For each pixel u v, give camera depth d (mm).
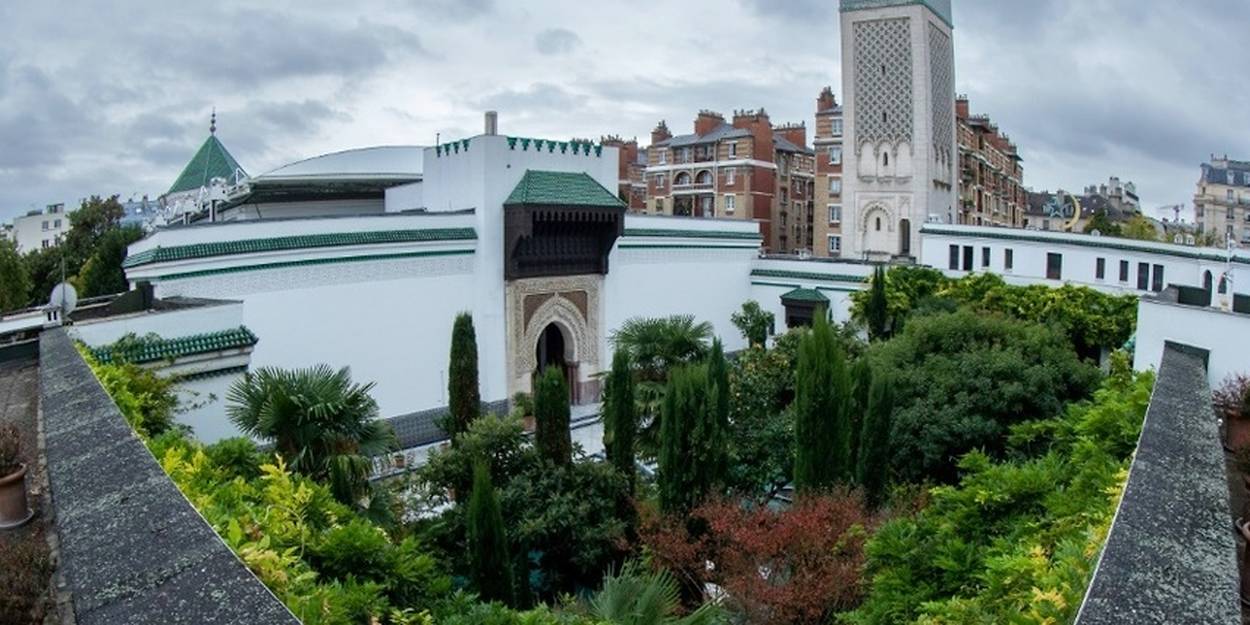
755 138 58031
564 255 32500
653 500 18125
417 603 8750
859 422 17812
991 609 6414
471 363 22172
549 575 16875
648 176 63281
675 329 24250
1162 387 9500
